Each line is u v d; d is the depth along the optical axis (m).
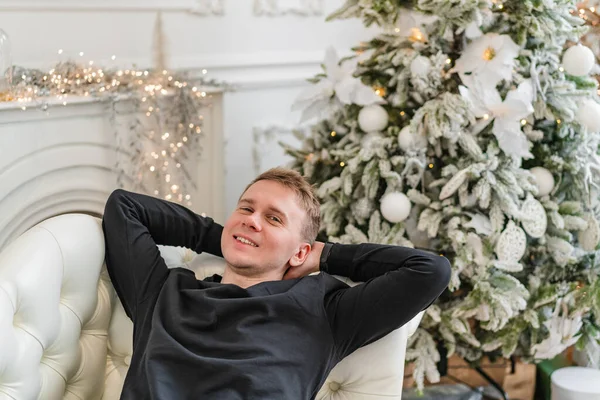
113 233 1.72
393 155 2.21
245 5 2.99
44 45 2.42
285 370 1.53
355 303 1.61
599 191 2.23
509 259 2.10
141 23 2.68
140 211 1.79
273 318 1.59
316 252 1.79
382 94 2.24
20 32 2.36
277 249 1.71
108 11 2.57
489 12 2.05
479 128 2.12
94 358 1.71
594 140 2.22
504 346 2.21
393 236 2.17
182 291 1.65
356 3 2.25
